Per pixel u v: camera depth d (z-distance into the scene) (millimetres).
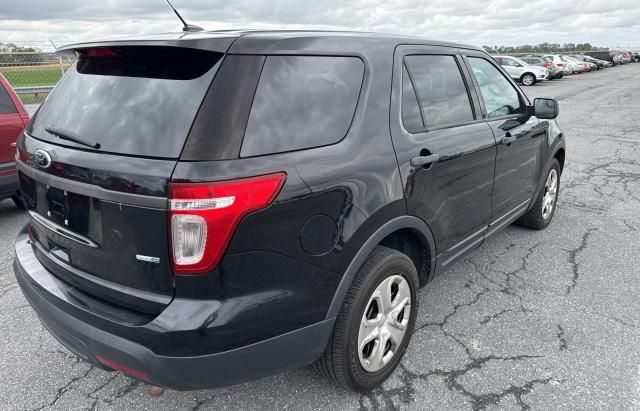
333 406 2500
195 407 2508
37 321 3324
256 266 1935
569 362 2807
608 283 3754
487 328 3162
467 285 3740
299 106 2127
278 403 2525
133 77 2152
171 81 2027
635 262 4113
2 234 5016
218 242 1836
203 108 1884
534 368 2760
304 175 2031
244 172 1859
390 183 2424
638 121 12391
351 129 2326
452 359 2852
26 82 13422
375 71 2529
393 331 2621
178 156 1843
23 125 5145
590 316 3291
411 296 2703
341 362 2352
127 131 1999
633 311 3350
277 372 2123
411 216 2607
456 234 3139
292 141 2061
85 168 2008
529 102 4191
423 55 2945
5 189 5062
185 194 1795
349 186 2207
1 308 3500
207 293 1886
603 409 2438
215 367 1918
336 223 2168
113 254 2023
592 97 19438
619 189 6297
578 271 3961
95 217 2037
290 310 2057
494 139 3395
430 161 2682
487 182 3404
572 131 10922
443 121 2986
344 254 2221
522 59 31500
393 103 2584
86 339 2037
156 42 2051
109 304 2072
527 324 3205
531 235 4730
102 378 2736
